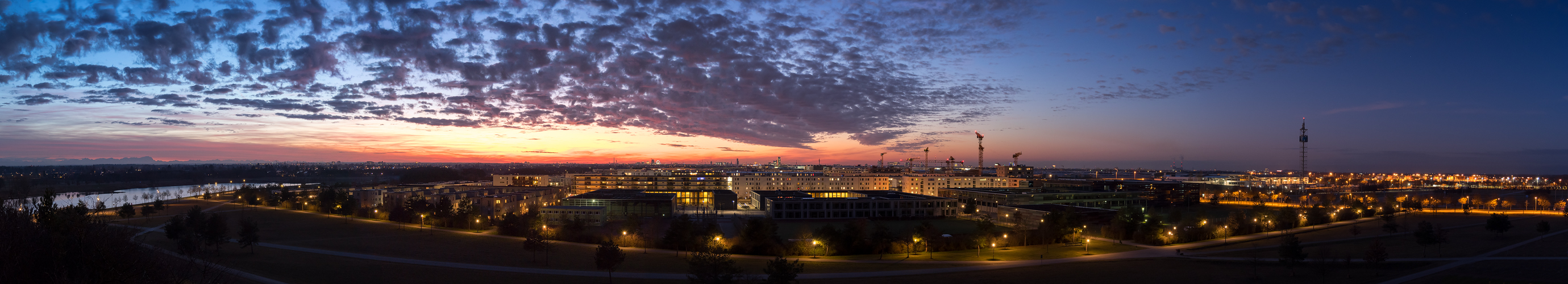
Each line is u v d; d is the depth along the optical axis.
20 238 60.62
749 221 165.12
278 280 109.94
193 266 99.56
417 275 122.69
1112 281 124.56
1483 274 119.06
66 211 69.44
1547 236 178.88
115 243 65.69
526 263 138.88
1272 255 155.38
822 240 159.38
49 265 59.66
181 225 154.12
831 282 121.25
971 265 143.00
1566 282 109.00
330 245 162.75
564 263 139.62
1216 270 137.62
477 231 199.25
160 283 69.00
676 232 163.88
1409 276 122.50
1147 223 187.00
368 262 136.25
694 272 111.06
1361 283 121.06
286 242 167.25
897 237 168.88
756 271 131.88
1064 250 166.75
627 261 142.88
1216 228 196.50
